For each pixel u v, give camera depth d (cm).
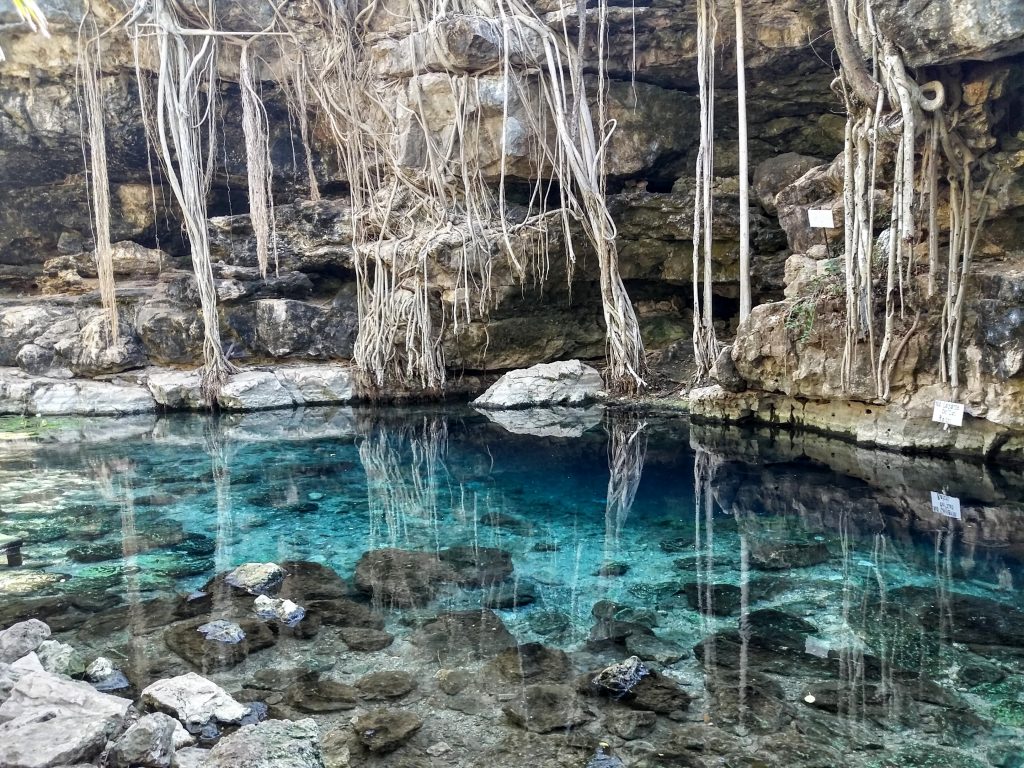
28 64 1076
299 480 684
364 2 1038
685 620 390
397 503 613
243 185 1218
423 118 921
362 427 905
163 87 929
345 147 1019
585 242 1018
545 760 278
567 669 342
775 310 775
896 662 342
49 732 254
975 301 625
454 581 448
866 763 272
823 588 425
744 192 816
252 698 321
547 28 853
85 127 1122
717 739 288
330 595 429
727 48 880
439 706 314
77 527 555
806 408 789
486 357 1051
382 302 1004
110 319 1013
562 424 894
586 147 870
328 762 275
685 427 845
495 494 633
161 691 313
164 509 599
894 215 598
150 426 913
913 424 683
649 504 591
